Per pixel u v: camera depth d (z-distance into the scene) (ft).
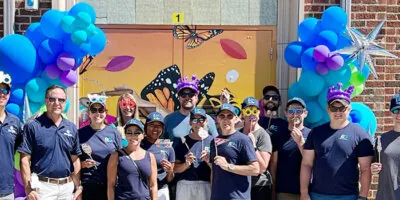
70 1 23.81
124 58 24.66
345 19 21.61
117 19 24.58
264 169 19.49
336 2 24.72
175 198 19.90
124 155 17.92
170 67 24.89
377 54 22.11
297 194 20.02
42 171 17.93
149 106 24.80
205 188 19.62
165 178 19.39
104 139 19.40
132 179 17.80
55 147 18.07
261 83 25.20
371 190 24.76
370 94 24.88
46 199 17.92
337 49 21.81
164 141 19.48
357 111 22.44
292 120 20.22
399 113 17.88
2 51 19.67
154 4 24.75
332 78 21.40
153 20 24.76
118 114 21.66
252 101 19.77
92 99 19.75
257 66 25.18
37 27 20.70
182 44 24.95
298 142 19.25
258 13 25.13
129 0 24.61
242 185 18.45
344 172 18.07
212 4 25.04
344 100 18.28
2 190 17.54
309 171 18.89
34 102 20.62
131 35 24.70
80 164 19.10
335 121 18.45
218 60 25.13
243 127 20.40
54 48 20.25
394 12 24.95
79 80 24.41
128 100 21.24
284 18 25.03
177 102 24.90
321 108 22.00
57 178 18.08
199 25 24.99
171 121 21.20
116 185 17.97
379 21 24.86
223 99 22.94
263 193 20.01
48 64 20.45
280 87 25.03
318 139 18.49
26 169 17.80
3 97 17.58
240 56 25.17
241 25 25.12
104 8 24.49
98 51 21.44
